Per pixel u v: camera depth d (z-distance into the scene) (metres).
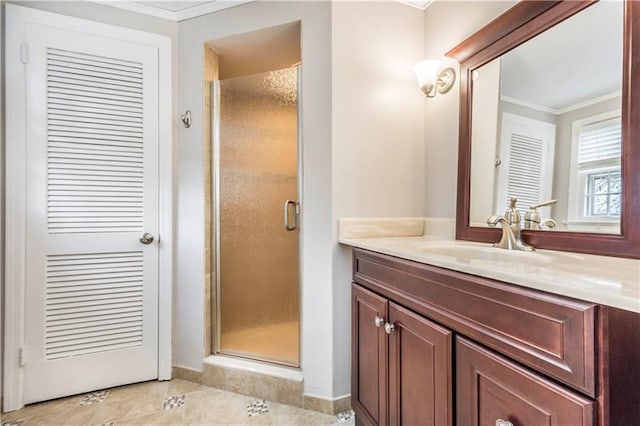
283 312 1.70
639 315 0.56
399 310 1.04
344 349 1.51
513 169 1.25
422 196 1.68
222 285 1.80
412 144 1.66
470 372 0.77
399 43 1.63
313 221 1.54
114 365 1.69
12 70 1.51
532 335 0.63
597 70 0.99
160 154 1.78
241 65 2.08
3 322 1.49
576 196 1.04
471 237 1.40
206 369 1.72
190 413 1.48
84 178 1.64
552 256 0.99
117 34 1.69
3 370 1.48
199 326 1.75
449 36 1.55
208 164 1.79
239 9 1.69
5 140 1.50
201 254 1.76
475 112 1.41
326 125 1.50
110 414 1.47
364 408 1.25
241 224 1.78
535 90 1.17
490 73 1.34
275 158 1.72
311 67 1.54
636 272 0.71
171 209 1.79
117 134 1.70
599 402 0.53
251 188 1.76
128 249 1.72
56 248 1.59
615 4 0.95
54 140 1.59
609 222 0.95
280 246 1.71
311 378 1.53
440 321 0.87
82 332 1.63
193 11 1.76
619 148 0.93
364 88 1.56
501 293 0.69
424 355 0.92
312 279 1.54
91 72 1.65
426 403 0.91
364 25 1.56
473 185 1.42
